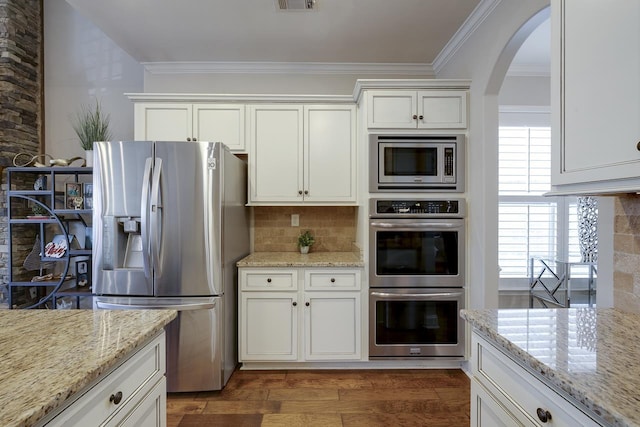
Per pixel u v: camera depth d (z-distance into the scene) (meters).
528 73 3.40
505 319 1.15
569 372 0.77
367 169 2.41
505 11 1.98
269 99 2.70
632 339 0.97
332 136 2.74
